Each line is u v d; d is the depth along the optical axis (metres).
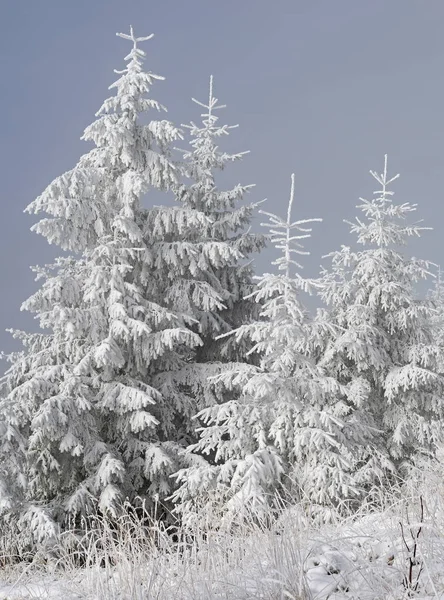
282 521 6.03
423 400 15.62
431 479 6.46
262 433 12.69
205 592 4.81
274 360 13.20
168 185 18.72
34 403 15.11
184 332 16.45
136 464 15.57
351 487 11.66
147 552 6.12
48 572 7.42
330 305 16.72
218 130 20.34
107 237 17.06
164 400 17.25
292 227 12.88
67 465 15.42
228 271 19.55
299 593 4.36
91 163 18.19
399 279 16.69
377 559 4.94
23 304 16.55
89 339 16.59
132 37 18.48
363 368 15.60
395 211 16.69
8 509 12.77
